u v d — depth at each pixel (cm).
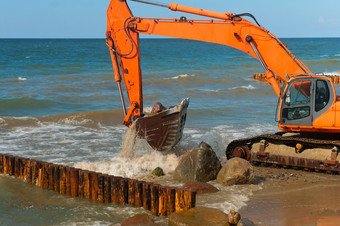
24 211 898
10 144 1523
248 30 1220
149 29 1270
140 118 1273
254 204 904
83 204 938
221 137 1588
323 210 859
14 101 2458
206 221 763
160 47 12888
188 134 1708
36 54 7538
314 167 1158
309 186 1041
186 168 1093
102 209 906
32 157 1341
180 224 760
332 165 1130
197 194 970
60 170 1012
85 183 974
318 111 1154
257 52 1220
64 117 2048
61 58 6500
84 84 3328
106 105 2552
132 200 923
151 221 799
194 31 1247
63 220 847
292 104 1191
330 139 1199
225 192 988
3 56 6769
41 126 1880
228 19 1227
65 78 3728
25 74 4066
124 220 827
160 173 1157
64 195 1000
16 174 1122
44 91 2938
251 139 1266
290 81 1191
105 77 3806
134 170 1198
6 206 926
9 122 1908
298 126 1181
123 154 1309
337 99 1177
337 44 16850
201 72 4694
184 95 2972
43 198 978
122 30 1288
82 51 8819
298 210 864
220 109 2362
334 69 5550
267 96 3027
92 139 1639
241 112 2309
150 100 2764
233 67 5431
